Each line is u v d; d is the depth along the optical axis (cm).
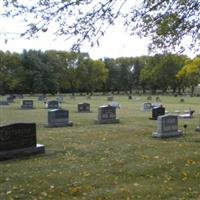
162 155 1391
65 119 2475
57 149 1544
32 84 10431
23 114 3591
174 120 1920
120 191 924
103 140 1795
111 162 1279
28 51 10475
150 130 2188
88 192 923
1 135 1354
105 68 11888
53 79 10575
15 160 1336
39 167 1214
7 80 10138
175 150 1502
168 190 927
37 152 1444
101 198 872
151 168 1171
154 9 786
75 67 10894
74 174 1108
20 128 1406
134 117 3150
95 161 1302
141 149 1531
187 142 1731
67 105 5372
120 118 3041
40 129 2292
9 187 976
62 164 1258
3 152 1349
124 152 1468
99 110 2652
